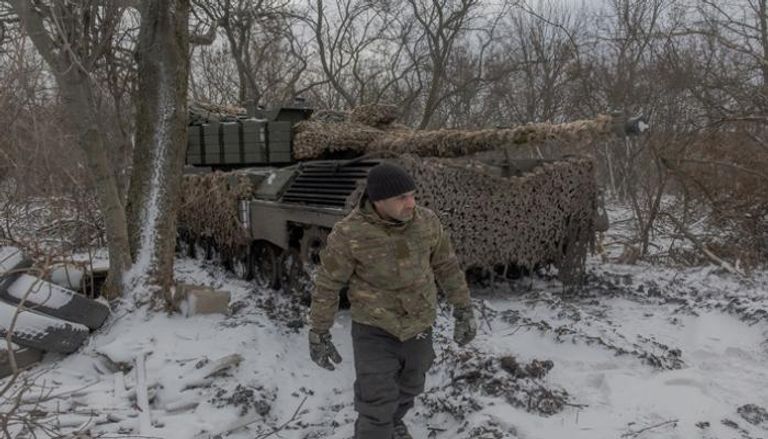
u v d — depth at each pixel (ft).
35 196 25.08
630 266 27.40
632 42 44.98
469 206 20.74
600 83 50.80
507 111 70.18
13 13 17.84
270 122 27.58
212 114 32.35
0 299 16.17
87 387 14.34
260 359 15.81
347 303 21.94
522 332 17.21
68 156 24.30
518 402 12.60
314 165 23.21
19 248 17.62
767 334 16.85
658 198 29.17
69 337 16.25
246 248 27.02
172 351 16.12
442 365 14.65
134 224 19.62
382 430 10.07
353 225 9.83
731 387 13.62
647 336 17.51
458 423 12.38
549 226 22.45
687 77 33.09
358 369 10.19
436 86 60.80
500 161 22.08
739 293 21.49
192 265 31.50
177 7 19.42
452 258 10.65
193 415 13.08
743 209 28.43
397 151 22.57
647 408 12.46
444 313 18.80
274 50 59.26
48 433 11.55
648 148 33.32
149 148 19.57
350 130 25.49
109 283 19.51
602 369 14.80
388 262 9.75
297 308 21.25
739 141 28.58
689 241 30.94
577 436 11.32
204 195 29.48
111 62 21.40
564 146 23.75
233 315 19.65
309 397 14.34
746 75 31.55
